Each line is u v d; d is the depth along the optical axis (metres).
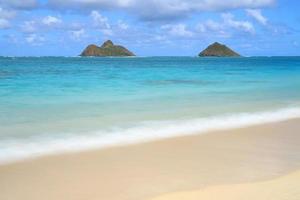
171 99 17.70
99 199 5.52
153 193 5.72
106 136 9.87
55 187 6.03
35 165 7.23
